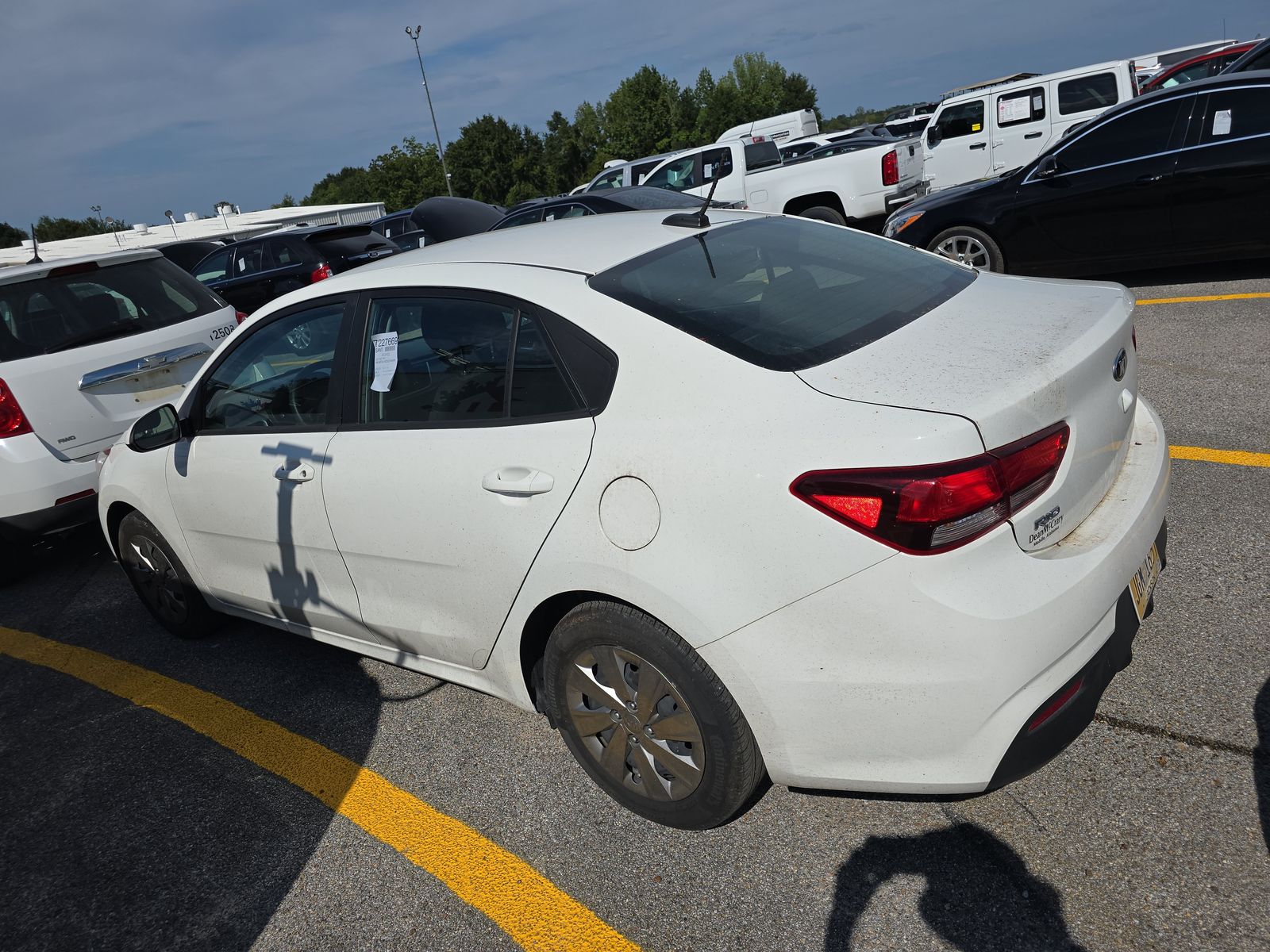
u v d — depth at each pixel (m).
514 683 2.64
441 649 2.81
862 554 1.84
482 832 2.56
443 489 2.52
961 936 1.99
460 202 9.84
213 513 3.37
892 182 11.51
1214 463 3.94
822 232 3.02
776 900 2.17
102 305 4.95
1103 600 1.96
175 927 2.40
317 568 3.06
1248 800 2.18
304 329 3.03
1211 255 6.88
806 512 1.88
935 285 2.62
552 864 2.40
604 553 2.17
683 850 2.37
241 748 3.16
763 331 2.23
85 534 5.72
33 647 4.23
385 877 2.46
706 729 2.16
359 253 11.27
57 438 4.62
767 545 1.93
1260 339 5.39
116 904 2.52
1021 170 7.52
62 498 4.61
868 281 2.60
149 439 3.57
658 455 2.07
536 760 2.84
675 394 2.12
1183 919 1.93
